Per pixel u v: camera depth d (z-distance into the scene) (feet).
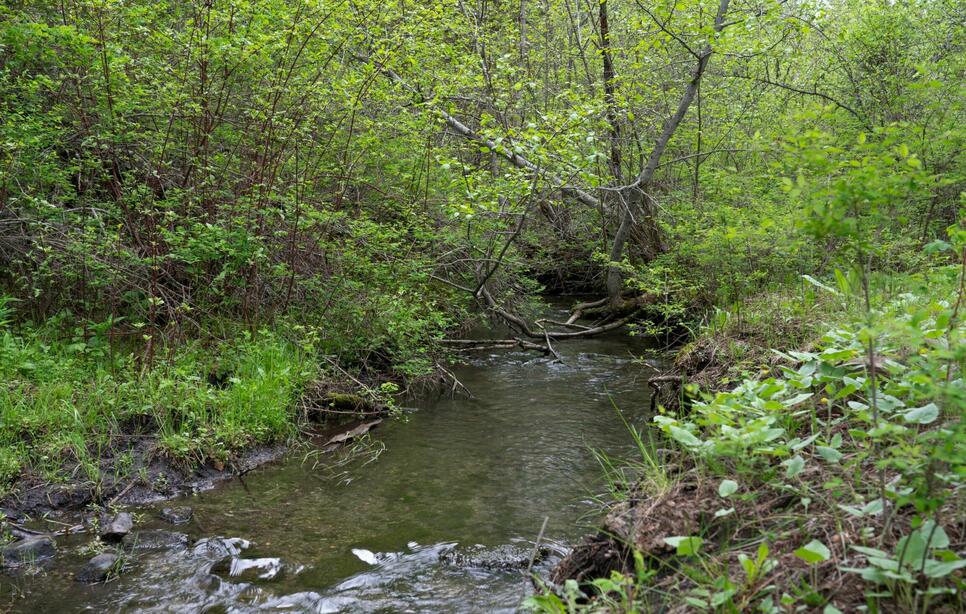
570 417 24.39
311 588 13.23
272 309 26.99
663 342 36.47
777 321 20.25
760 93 36.76
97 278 23.07
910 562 7.27
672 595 8.86
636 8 38.06
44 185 24.81
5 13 23.44
